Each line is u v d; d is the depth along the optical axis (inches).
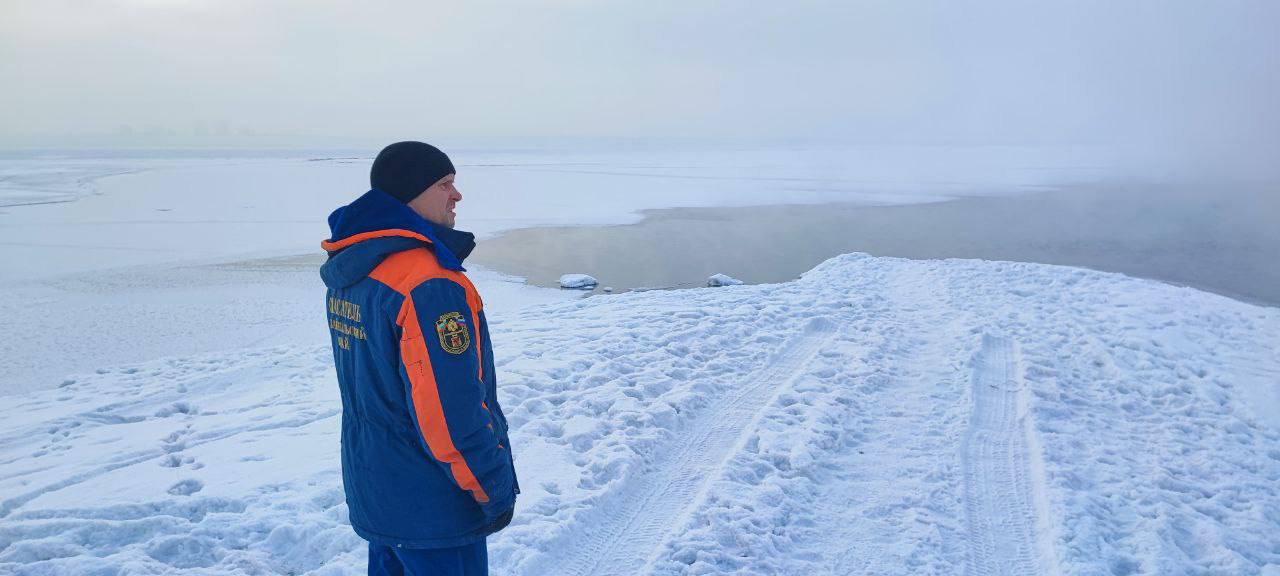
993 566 142.3
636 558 142.9
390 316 77.9
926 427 208.8
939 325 331.6
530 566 134.0
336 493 157.4
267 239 1269.7
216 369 297.3
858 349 283.1
